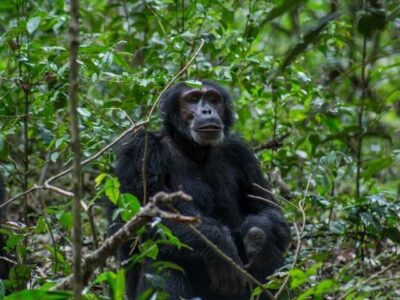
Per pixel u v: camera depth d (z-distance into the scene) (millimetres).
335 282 8375
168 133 12445
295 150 14836
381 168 13469
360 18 11805
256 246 11156
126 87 13500
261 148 14562
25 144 12953
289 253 12453
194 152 12281
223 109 12500
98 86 15195
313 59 17734
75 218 7641
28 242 13266
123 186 11523
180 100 12227
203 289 11453
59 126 12469
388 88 18625
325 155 13609
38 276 11602
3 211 11414
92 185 14781
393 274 11625
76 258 7645
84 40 14961
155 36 15352
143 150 11656
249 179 12500
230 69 13648
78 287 7645
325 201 12266
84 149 12117
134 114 13531
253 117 16031
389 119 20000
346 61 18750
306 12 19797
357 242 12141
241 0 15734
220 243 10945
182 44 13891
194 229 8633
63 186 15109
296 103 15758
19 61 12523
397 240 11773
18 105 13570
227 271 10914
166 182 11961
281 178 13742
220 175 12312
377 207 11562
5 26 16062
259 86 14609
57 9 15180
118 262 11133
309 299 10297
